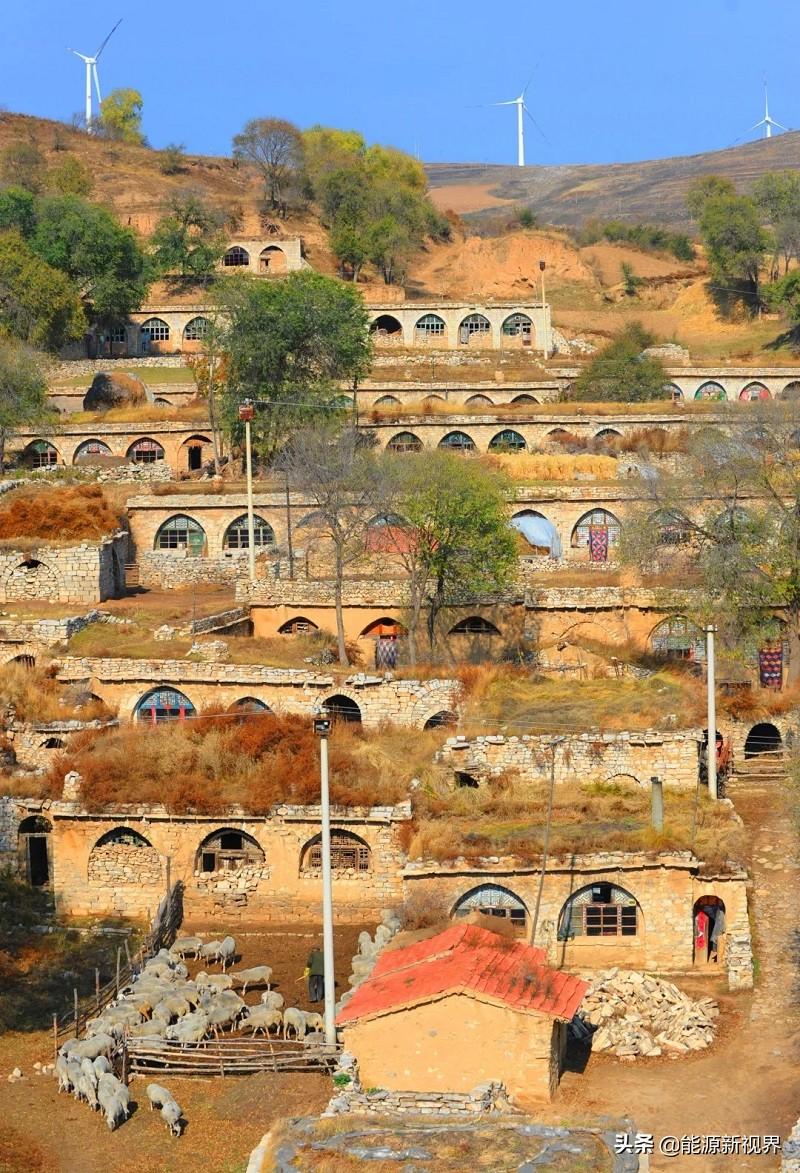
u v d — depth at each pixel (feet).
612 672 498.69
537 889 370.53
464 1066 301.63
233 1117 308.19
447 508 508.53
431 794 407.23
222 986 357.00
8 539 570.46
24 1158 295.07
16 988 370.32
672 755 415.44
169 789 405.80
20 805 413.39
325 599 527.40
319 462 554.05
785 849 397.19
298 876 400.26
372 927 395.96
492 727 430.61
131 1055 329.31
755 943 365.61
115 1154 297.33
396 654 520.42
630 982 351.87
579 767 418.10
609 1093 308.19
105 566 563.89
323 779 341.00
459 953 319.06
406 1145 259.19
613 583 535.60
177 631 511.40
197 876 403.54
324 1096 311.68
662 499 518.37
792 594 480.64
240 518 609.01
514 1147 257.55
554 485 614.75
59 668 479.00
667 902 367.25
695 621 489.26
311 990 354.33
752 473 513.45
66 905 407.23
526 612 517.14
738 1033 335.67
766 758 453.58
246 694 469.98
